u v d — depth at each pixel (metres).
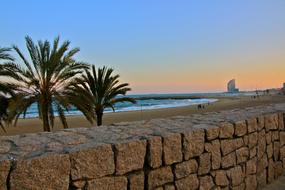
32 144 2.49
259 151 4.52
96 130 3.28
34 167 1.99
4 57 12.77
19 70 13.02
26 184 1.95
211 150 3.48
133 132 3.12
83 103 14.73
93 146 2.37
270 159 4.88
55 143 2.53
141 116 39.00
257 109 6.00
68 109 14.20
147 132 3.11
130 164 2.60
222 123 3.82
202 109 46.66
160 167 2.87
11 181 1.89
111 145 2.47
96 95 17.39
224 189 3.68
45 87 13.92
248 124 4.22
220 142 3.64
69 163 2.17
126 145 2.57
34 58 13.54
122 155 2.53
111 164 2.45
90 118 15.33
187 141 3.16
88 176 2.29
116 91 17.67
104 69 17.33
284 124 5.45
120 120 34.44
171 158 2.97
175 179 3.02
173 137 3.01
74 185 2.21
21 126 29.98
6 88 12.99
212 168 3.49
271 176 4.89
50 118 14.25
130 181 2.59
